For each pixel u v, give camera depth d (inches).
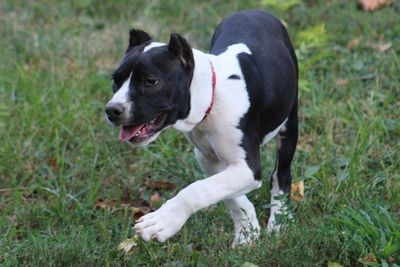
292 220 299.0
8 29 504.7
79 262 284.8
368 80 428.5
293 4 499.5
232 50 295.7
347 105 402.6
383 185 335.3
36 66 457.7
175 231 267.7
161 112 265.0
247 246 286.8
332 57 450.6
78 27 512.7
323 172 340.8
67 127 393.7
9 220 326.0
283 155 324.8
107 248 291.4
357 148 353.7
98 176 358.3
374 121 371.6
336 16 498.9
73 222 321.7
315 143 371.6
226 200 304.7
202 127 281.9
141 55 263.3
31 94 413.1
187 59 266.5
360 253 283.7
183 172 353.7
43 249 287.9
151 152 369.1
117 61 471.8
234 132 279.1
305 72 428.1
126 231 301.7
